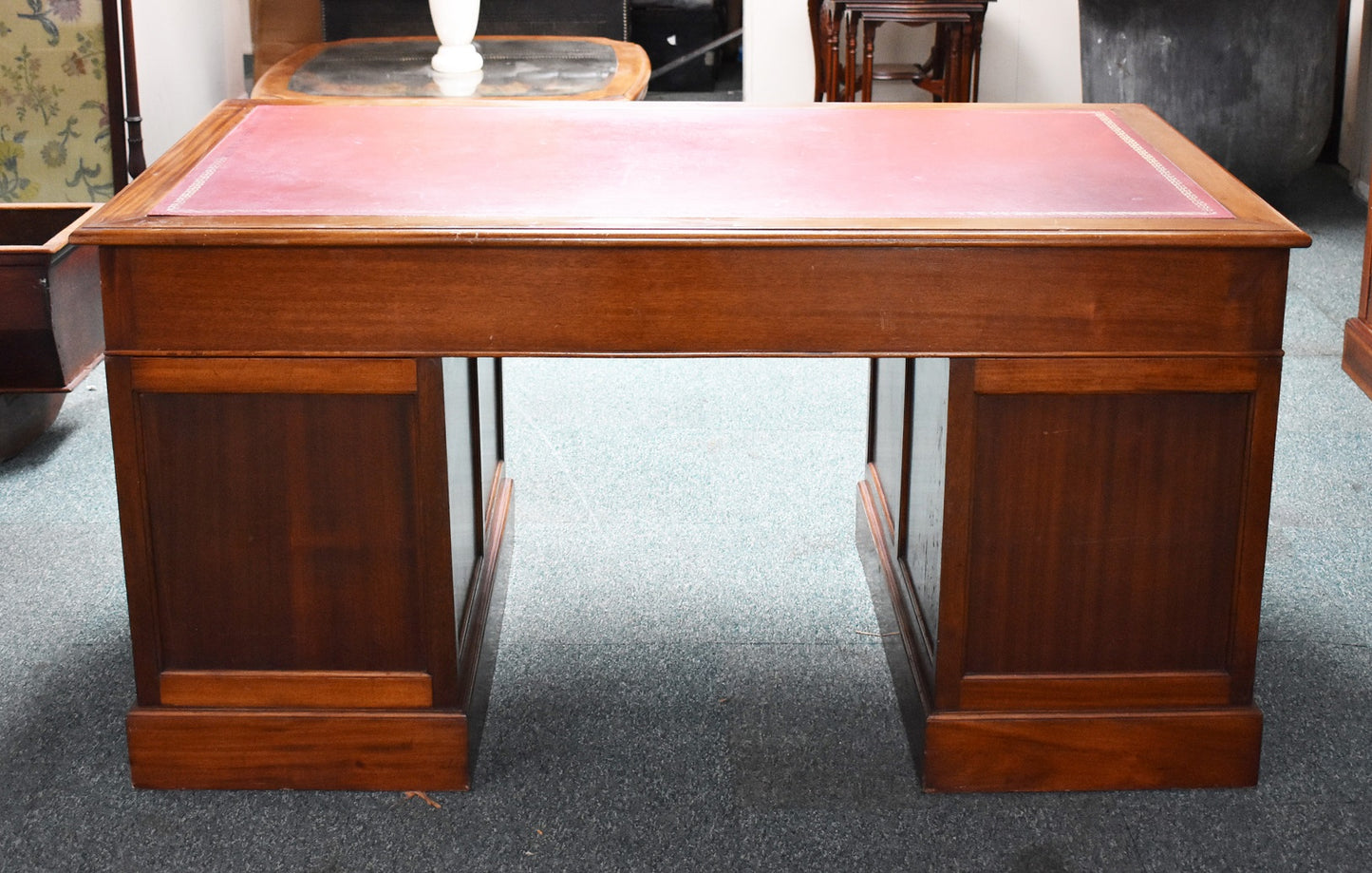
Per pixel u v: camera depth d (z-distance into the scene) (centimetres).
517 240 194
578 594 288
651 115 263
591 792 226
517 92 368
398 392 205
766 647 269
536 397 387
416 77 387
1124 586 217
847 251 197
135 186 214
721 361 412
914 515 248
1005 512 213
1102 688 221
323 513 213
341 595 218
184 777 225
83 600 284
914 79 568
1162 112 521
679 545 308
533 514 321
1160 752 223
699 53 689
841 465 347
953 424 207
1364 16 554
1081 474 211
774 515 322
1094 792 226
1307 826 217
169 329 202
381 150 238
